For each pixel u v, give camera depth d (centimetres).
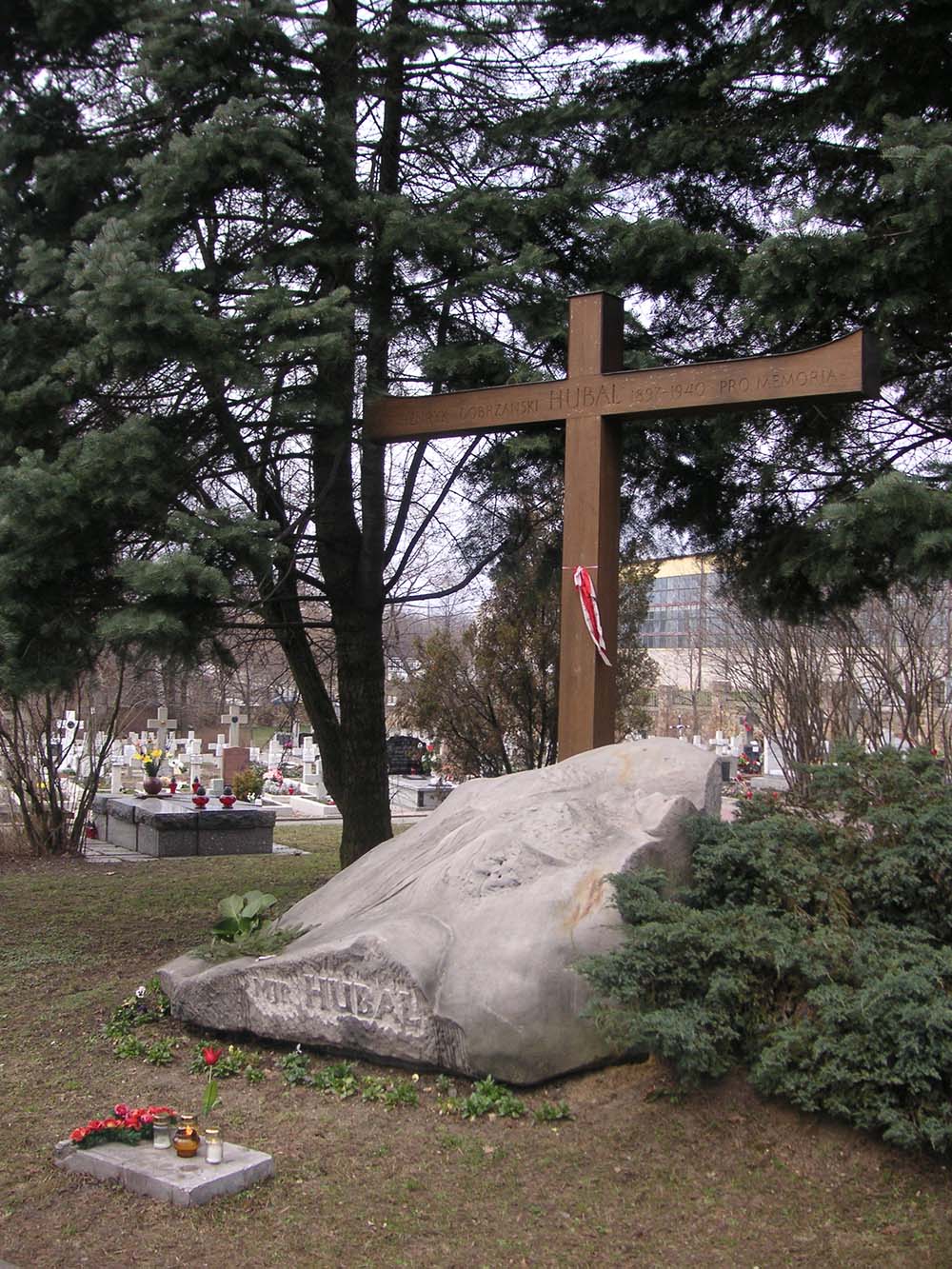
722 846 584
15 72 923
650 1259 427
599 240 938
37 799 1524
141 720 3666
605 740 759
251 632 1040
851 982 517
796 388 691
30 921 1044
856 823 608
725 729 3947
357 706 1041
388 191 998
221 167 801
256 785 2083
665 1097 530
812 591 931
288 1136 535
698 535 1022
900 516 671
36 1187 489
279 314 763
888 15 767
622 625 1588
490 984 559
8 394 830
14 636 738
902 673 1670
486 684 1509
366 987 596
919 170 673
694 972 533
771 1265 421
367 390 857
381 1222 456
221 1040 666
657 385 737
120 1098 586
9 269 912
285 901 1114
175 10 812
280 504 981
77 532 757
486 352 866
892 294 779
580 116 934
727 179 952
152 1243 443
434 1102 562
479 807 691
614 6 930
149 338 735
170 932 987
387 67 966
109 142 924
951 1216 442
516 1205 467
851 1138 489
